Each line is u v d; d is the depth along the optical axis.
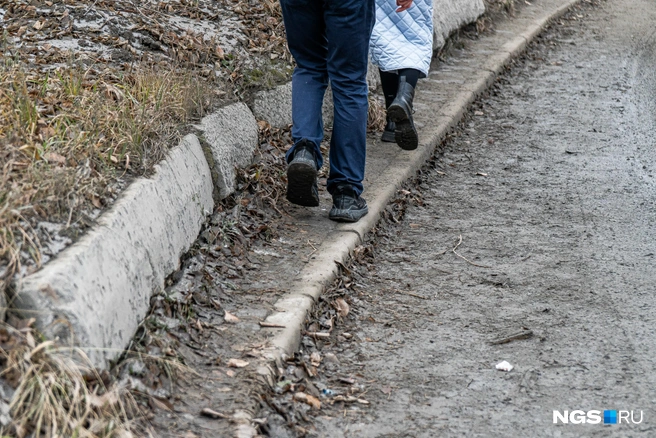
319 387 3.20
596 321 3.78
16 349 2.46
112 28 5.25
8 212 2.80
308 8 4.21
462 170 5.93
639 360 3.45
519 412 3.08
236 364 3.10
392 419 3.03
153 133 3.92
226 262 3.91
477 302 3.98
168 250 3.47
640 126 7.18
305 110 4.33
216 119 4.52
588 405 3.12
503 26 10.48
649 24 11.76
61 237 2.89
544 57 9.60
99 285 2.81
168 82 4.50
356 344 3.57
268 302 3.62
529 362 3.44
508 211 5.18
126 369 2.83
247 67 5.54
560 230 4.88
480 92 7.71
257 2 6.61
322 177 5.14
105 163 3.49
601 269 4.34
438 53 8.47
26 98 3.62
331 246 4.23
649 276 4.27
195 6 6.16
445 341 3.61
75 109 3.87
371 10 4.22
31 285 2.58
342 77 4.33
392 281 4.20
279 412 2.95
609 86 8.43
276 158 5.05
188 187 3.89
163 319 3.23
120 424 2.54
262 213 4.48
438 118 6.57
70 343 2.60
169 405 2.79
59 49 4.75
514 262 4.43
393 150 5.79
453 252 4.56
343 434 2.92
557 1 12.45
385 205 4.94
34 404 2.41
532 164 6.08
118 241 3.06
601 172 5.94
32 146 3.29
